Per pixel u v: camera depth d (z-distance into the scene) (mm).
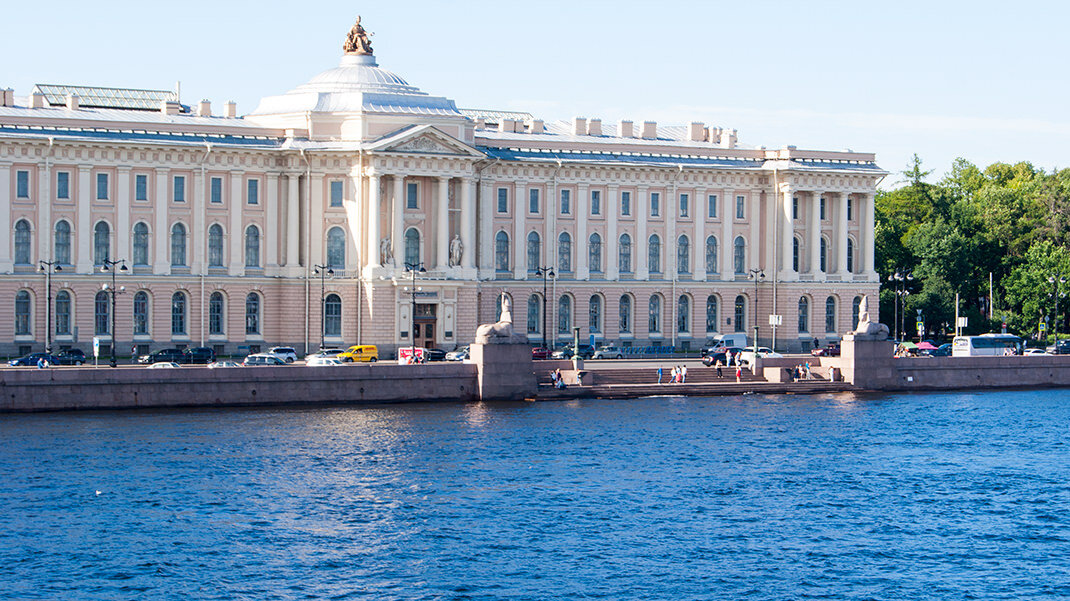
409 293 139500
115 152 134750
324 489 84375
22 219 132125
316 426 102875
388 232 140625
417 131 139375
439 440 98812
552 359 136750
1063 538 77188
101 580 68438
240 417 105562
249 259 140375
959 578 70438
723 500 83875
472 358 117938
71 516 77750
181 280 137125
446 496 83500
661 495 84688
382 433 100812
